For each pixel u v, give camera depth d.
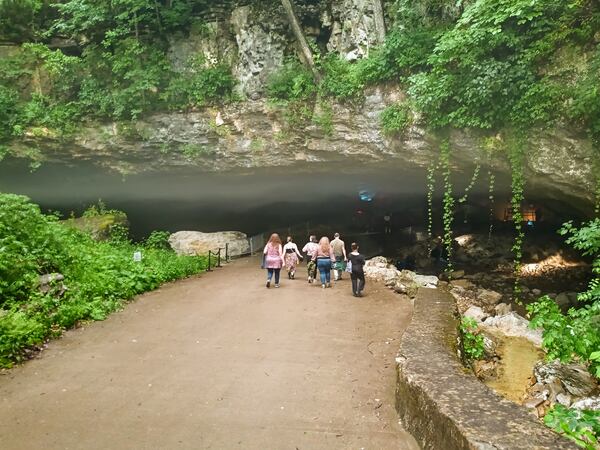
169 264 14.27
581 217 15.92
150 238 21.34
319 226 31.42
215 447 4.03
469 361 8.08
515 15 10.56
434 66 12.78
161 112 19.20
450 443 3.37
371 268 15.35
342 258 14.34
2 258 7.64
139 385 5.42
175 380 5.61
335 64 17.05
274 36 18.42
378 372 6.06
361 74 15.75
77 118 19.42
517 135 11.84
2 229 8.79
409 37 14.45
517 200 12.09
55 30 20.55
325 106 16.80
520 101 11.26
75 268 9.50
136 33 18.73
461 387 4.10
